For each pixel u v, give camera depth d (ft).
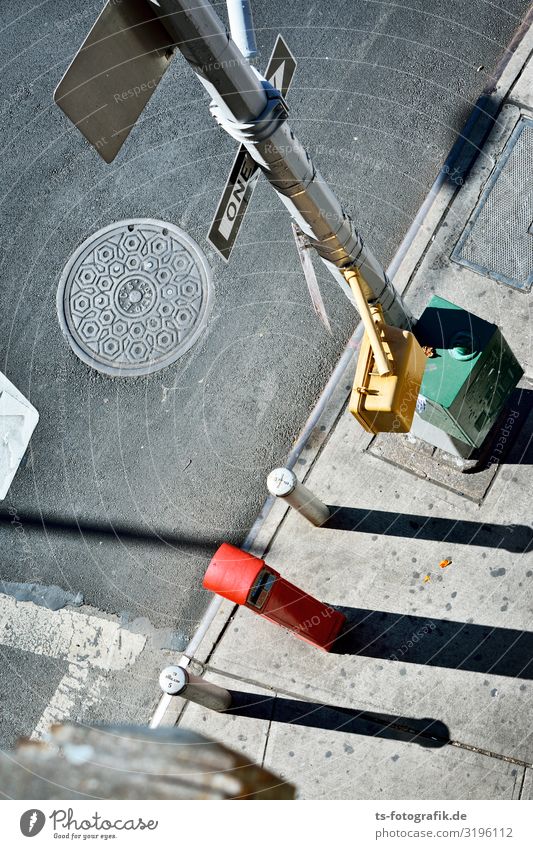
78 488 24.48
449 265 23.57
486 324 18.07
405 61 26.91
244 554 18.28
